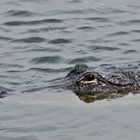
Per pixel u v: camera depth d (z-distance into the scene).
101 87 38.94
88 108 36.50
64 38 53.53
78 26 56.62
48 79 43.59
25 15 59.72
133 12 60.62
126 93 38.72
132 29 55.69
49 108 36.47
